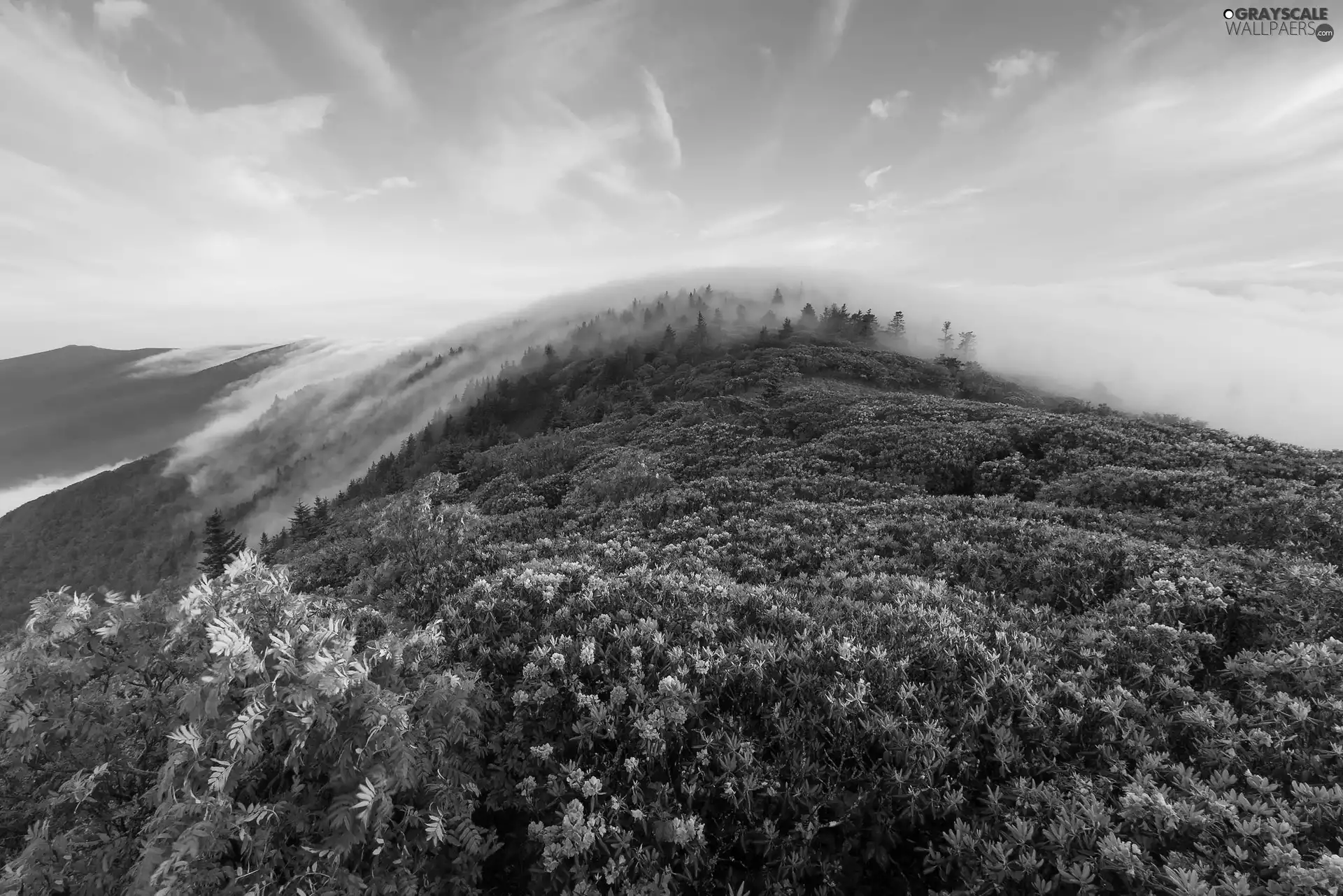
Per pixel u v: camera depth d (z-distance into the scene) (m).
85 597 4.26
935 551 10.41
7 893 3.37
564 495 24.89
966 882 3.71
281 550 36.22
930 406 32.34
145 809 3.86
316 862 3.29
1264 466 17.03
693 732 4.85
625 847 3.89
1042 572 8.88
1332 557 9.90
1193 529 11.80
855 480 18.83
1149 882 3.44
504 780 4.56
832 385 63.38
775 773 4.40
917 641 6.18
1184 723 5.00
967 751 4.64
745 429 32.00
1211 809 3.89
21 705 4.00
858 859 4.07
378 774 3.40
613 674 5.59
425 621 7.54
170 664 4.25
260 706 3.29
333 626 4.20
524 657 5.98
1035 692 5.26
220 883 3.15
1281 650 5.77
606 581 7.75
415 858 3.81
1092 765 4.71
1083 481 15.91
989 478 18.78
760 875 4.00
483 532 17.19
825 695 5.07
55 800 3.75
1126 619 6.88
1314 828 3.73
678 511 15.94
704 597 7.30
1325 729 4.60
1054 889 3.59
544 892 3.85
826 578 9.38
